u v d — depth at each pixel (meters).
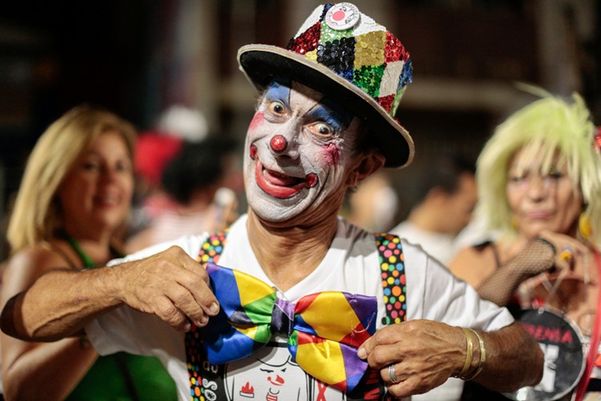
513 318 1.62
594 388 1.62
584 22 2.19
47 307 1.41
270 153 1.37
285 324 1.38
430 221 3.05
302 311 1.38
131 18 6.38
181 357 1.48
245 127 7.06
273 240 1.45
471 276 1.98
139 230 2.83
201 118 6.11
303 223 1.42
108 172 2.06
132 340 1.49
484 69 7.52
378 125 1.42
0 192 3.88
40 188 1.97
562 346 1.64
